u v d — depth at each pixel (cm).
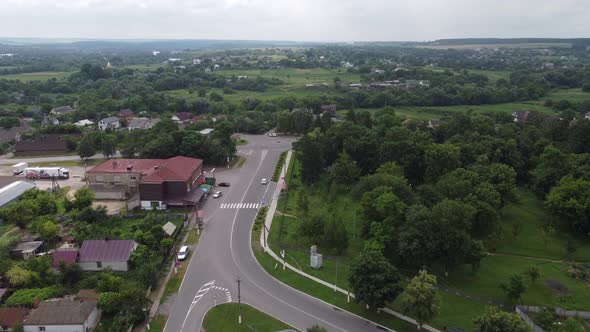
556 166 12044
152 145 15075
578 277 8550
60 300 6981
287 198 12556
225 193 12962
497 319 5931
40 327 6425
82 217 10306
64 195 12169
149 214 10419
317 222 9569
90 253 8425
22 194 11425
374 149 14312
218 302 7519
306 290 7962
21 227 10156
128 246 8544
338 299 7688
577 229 10112
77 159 16475
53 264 8150
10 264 8019
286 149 18225
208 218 11125
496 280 8431
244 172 15038
